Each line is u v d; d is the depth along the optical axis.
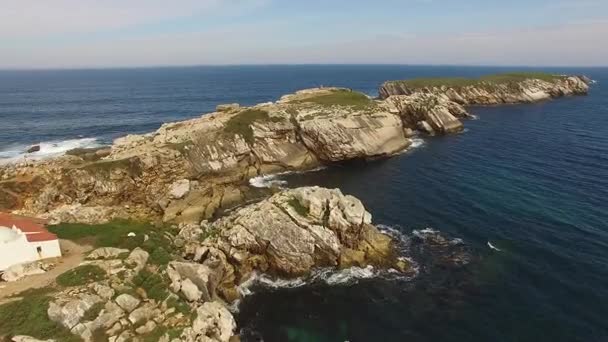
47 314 26.16
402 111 110.25
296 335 33.56
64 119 147.50
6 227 33.31
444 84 165.25
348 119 84.44
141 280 31.33
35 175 58.16
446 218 54.06
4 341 24.50
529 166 75.94
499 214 54.62
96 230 40.38
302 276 41.66
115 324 27.02
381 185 69.12
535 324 33.81
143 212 58.97
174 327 27.69
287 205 44.91
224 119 81.88
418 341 32.56
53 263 33.00
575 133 104.75
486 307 36.28
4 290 28.78
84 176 57.69
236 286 40.16
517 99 164.12
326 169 80.38
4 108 175.88
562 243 46.59
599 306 35.78
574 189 63.31
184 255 40.62
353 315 35.94
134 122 142.88
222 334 29.78
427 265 43.12
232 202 64.06
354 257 43.34
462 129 110.88
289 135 81.62
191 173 67.38
